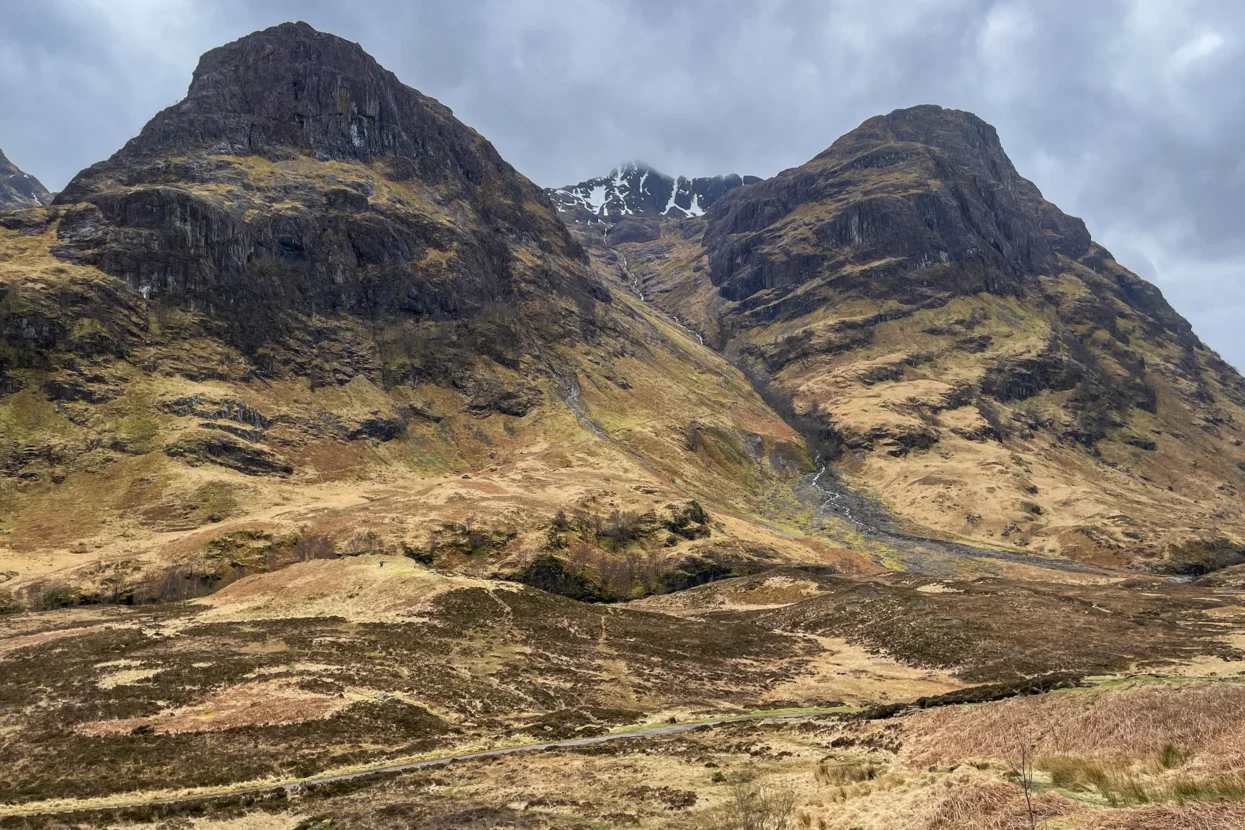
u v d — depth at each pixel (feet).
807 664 376.68
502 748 218.79
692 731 230.68
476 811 149.07
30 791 179.93
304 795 177.47
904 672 364.79
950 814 102.63
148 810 166.91
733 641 409.49
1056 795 102.47
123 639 317.63
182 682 257.75
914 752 163.73
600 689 302.86
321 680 265.13
